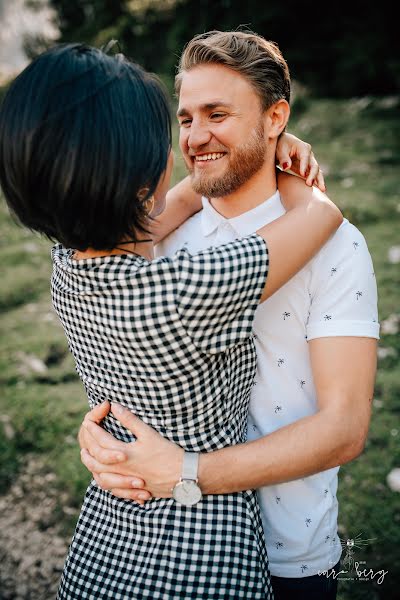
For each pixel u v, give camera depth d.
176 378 1.31
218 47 1.52
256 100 1.55
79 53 1.27
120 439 1.42
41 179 1.23
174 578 1.32
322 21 10.71
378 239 5.17
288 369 1.58
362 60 10.16
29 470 3.28
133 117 1.25
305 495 1.61
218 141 1.55
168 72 11.12
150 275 1.27
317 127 8.34
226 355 1.36
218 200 1.69
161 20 12.70
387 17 10.24
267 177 1.63
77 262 1.34
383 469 2.99
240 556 1.34
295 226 1.43
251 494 1.46
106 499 1.46
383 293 4.38
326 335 1.48
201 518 1.36
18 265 5.54
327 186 6.41
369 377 1.48
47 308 4.87
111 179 1.23
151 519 1.37
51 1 14.49
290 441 1.39
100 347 1.37
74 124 1.21
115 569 1.37
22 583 2.73
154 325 1.27
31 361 4.11
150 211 1.40
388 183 6.29
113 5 13.41
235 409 1.44
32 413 3.59
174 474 1.35
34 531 2.96
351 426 1.43
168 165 1.40
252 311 1.33
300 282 1.53
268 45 1.58
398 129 7.87
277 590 1.65
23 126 1.21
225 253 1.31
